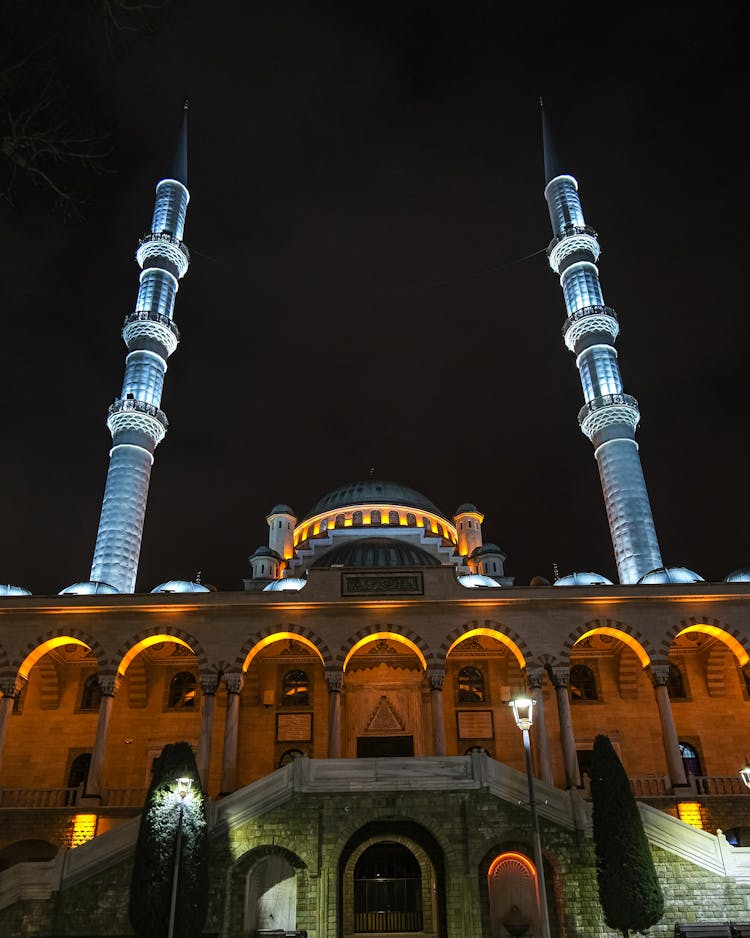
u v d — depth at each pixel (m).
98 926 26.36
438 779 29.58
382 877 30.05
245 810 28.70
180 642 39.28
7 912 26.36
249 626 39.22
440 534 58.16
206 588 45.97
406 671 43.34
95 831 34.56
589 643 43.62
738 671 42.91
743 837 35.41
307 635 39.00
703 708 42.34
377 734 41.91
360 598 39.50
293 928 27.59
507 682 43.03
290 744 41.59
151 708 42.50
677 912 26.48
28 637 38.66
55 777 40.72
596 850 26.69
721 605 39.56
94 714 42.38
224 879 27.47
